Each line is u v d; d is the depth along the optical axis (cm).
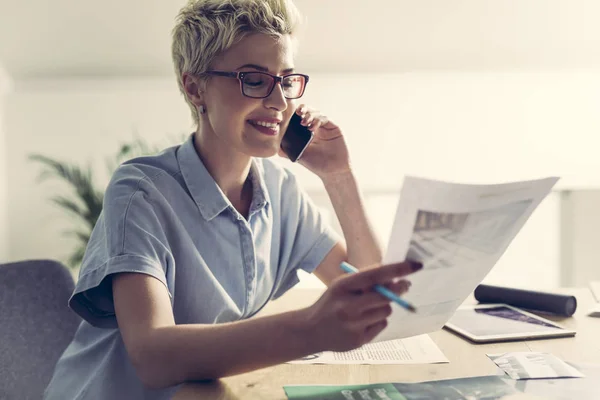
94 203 421
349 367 111
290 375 107
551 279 427
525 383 101
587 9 380
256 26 125
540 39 400
